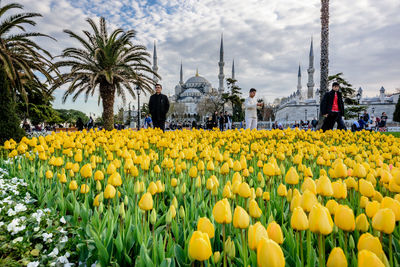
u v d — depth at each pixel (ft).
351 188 7.64
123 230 6.73
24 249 6.75
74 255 6.79
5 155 19.52
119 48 55.57
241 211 4.78
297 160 10.41
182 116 326.85
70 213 8.82
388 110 211.41
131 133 25.73
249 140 22.58
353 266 5.04
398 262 5.65
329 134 27.02
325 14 50.31
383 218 4.44
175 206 7.01
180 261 5.77
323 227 4.17
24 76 60.23
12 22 47.93
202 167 9.93
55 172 12.03
